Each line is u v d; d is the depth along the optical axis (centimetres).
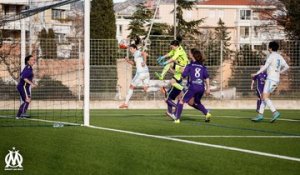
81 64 2706
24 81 1864
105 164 878
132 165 870
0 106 2612
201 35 6450
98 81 2767
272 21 6350
